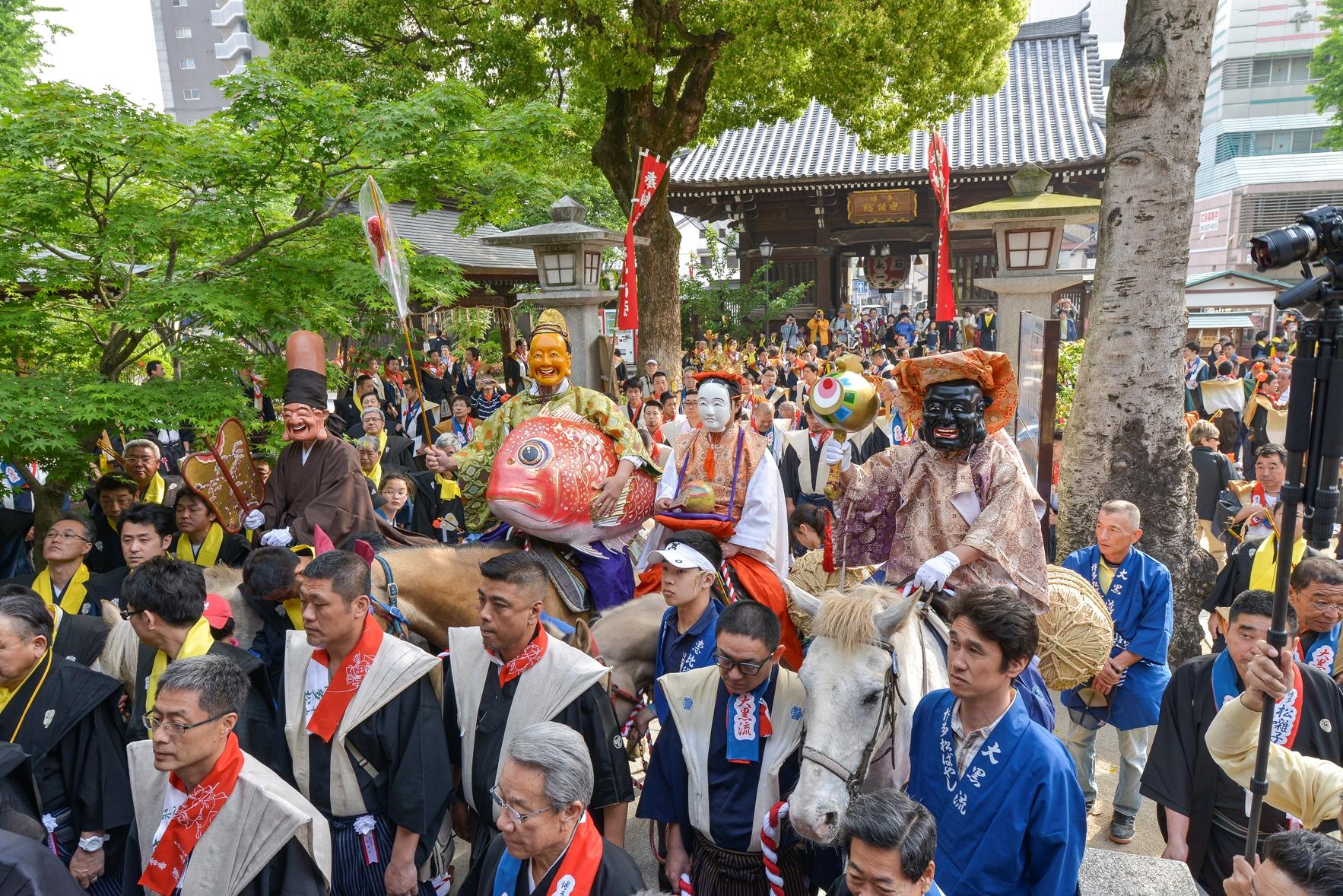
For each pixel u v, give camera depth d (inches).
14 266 230.8
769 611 129.7
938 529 157.9
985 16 537.0
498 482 183.2
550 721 137.6
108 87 229.5
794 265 1185.4
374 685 137.9
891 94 635.5
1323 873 83.0
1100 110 1062.4
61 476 238.1
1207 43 265.0
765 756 132.1
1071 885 107.7
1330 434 105.6
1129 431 276.4
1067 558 209.3
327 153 253.9
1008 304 373.1
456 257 727.1
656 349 653.3
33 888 104.4
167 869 120.4
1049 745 108.9
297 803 122.9
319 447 199.9
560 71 620.7
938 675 136.7
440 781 138.4
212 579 178.9
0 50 535.5
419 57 583.8
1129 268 273.1
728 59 572.4
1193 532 279.9
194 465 209.5
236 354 259.6
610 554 199.9
